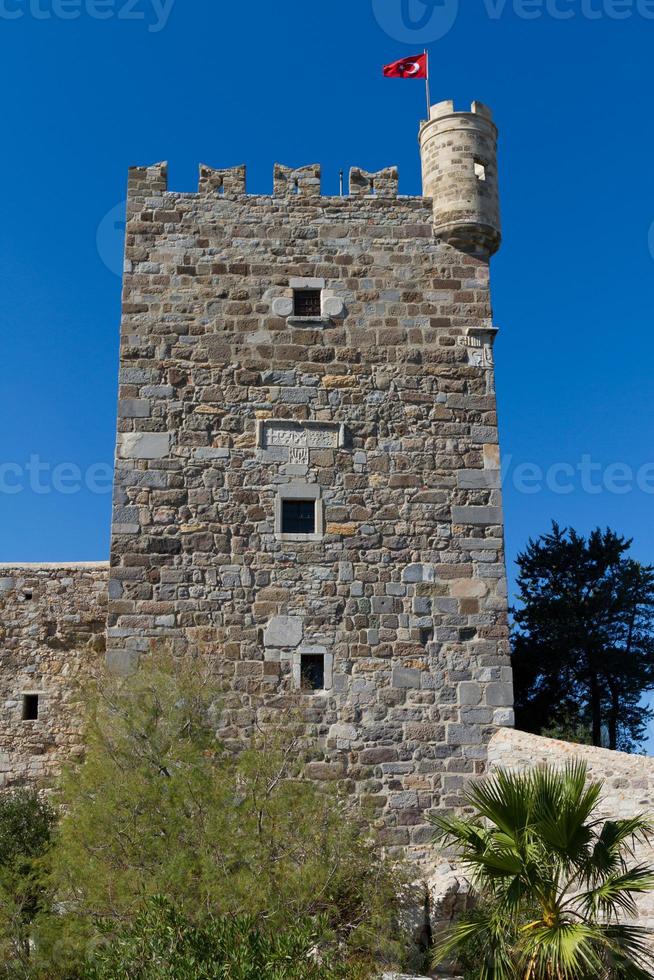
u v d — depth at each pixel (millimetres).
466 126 20156
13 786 18328
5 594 19344
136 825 13312
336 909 13508
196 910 12602
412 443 18547
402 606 17609
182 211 19438
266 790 14133
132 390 18281
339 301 19203
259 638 17188
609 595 27938
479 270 19672
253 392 18516
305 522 17969
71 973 12797
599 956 11547
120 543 17406
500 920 11945
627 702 28047
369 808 15094
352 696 17047
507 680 17312
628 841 14938
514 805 12406
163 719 14602
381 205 19828
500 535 18188
